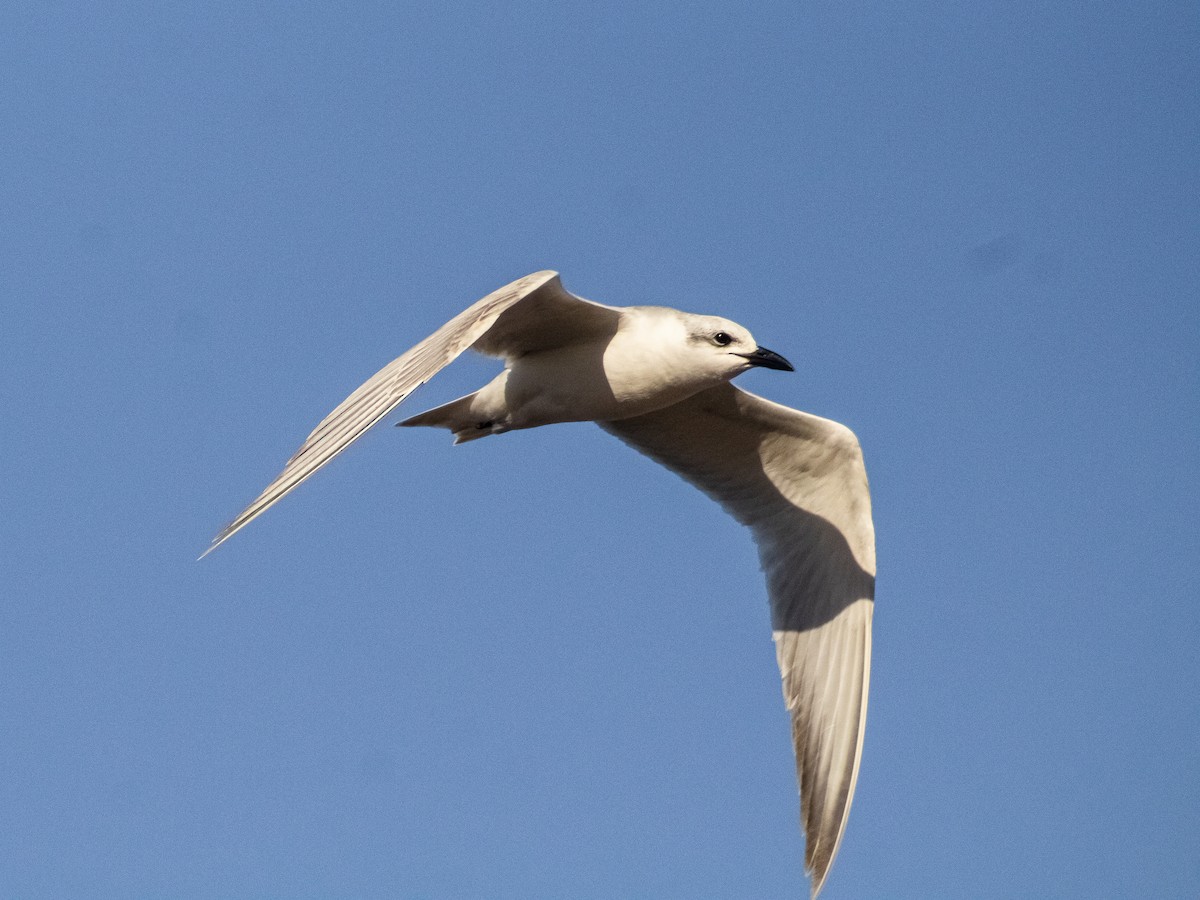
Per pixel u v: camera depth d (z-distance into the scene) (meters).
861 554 14.78
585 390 14.16
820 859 14.19
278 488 11.08
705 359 13.95
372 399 11.70
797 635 14.88
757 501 15.29
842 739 14.42
